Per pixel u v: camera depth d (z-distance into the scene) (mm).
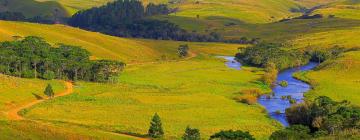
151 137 99875
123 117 122312
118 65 190500
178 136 103750
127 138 93188
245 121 125062
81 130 92250
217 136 95688
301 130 106750
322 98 129750
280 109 144375
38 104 132625
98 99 144625
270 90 178125
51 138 77312
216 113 133750
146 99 149375
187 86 179500
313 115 123250
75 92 154750
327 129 107688
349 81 193625
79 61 193500
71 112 125062
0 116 111188
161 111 132750
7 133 74062
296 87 185750
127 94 155625
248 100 152125
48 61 181250
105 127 107500
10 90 139125
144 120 120062
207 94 162625
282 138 99375
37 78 174500
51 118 116125
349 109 116688
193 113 132250
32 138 74562
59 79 179000
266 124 122875
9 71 176375
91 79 183250
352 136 92000
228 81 195875
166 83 186125
